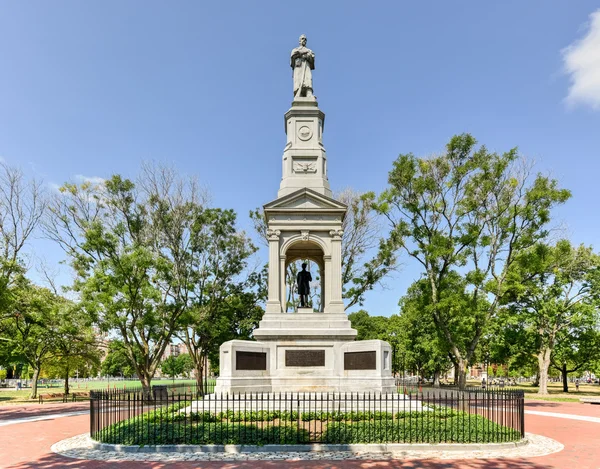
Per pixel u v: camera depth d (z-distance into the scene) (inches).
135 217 1560.0
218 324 1882.4
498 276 1513.3
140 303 1346.0
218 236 1863.9
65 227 1482.5
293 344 948.0
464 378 1485.0
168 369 5265.8
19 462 572.1
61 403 1590.8
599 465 543.8
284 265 1021.8
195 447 588.1
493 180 1434.5
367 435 613.9
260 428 652.7
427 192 1505.9
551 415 1109.7
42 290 1898.4
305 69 1167.0
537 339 2151.8
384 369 893.2
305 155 1103.0
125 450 595.8
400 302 2783.0
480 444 605.6
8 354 2085.4
